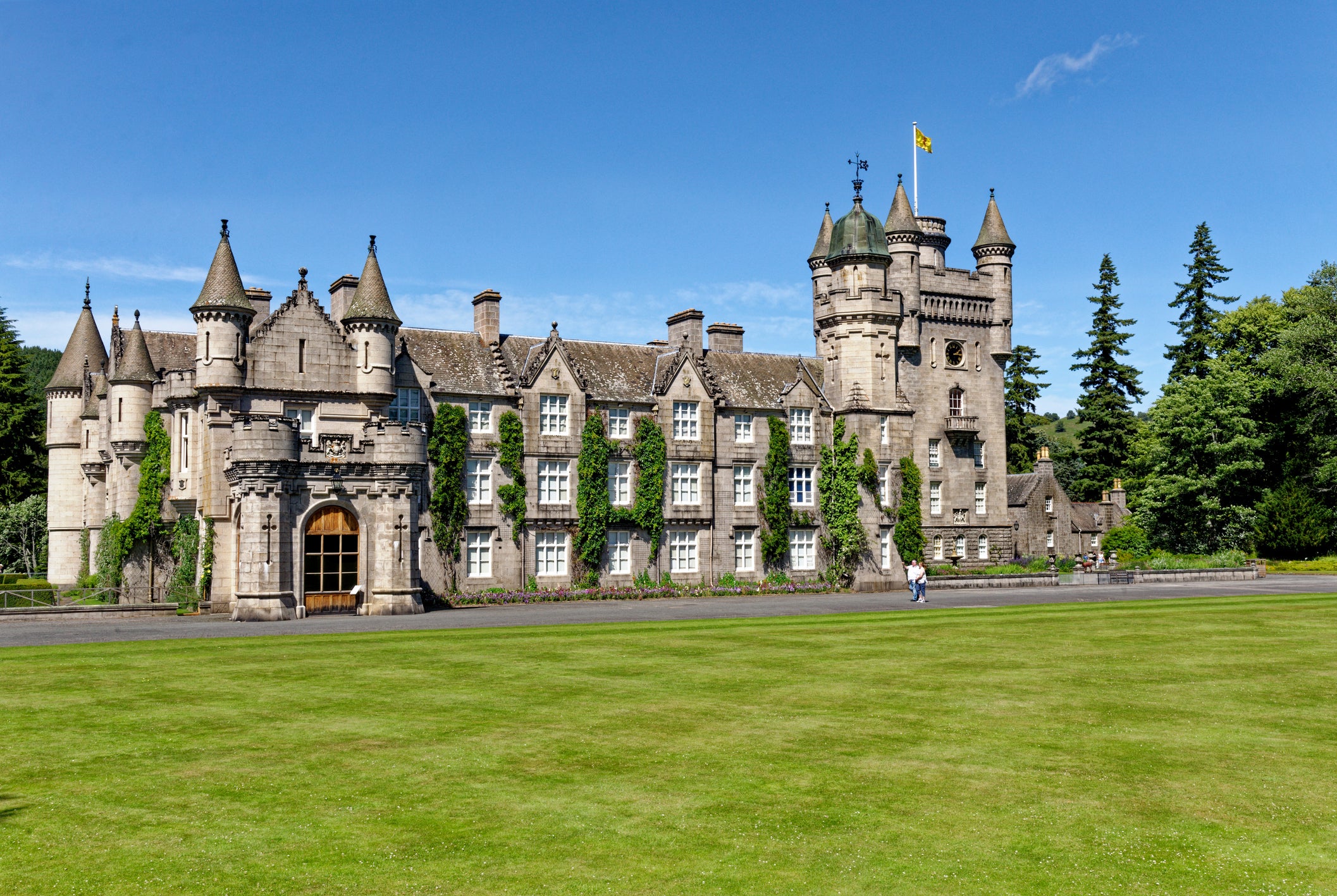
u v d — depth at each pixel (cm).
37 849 1248
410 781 1510
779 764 1598
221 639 3141
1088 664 2573
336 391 4800
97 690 2203
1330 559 6988
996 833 1303
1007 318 7569
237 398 4594
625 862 1205
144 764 1596
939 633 3247
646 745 1712
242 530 4081
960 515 7338
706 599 5472
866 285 6350
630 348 6125
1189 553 7838
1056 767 1589
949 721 1897
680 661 2636
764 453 6144
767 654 2752
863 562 6225
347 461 4262
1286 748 1708
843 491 6272
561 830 1306
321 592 4219
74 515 6250
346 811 1380
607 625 3619
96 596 5091
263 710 1984
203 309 4562
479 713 1955
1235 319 8950
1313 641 3027
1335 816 1372
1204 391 7700
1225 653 2777
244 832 1300
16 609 4125
